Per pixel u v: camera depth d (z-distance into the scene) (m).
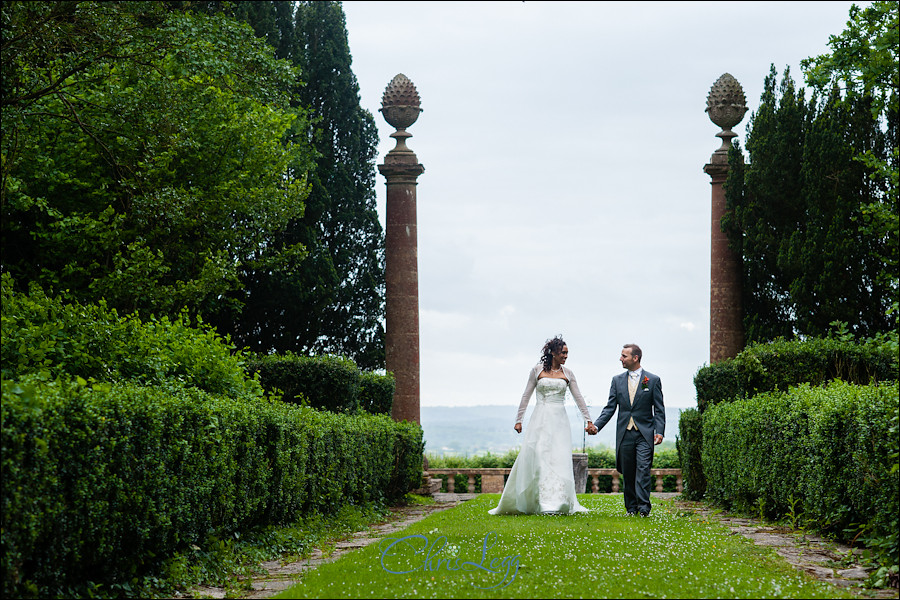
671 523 10.40
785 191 19.58
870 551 7.71
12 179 13.85
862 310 17.80
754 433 12.20
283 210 19.11
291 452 10.26
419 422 21.02
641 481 12.03
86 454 5.84
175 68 16.22
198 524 7.82
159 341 10.12
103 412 6.14
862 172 18.11
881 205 10.55
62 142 16.97
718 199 20.98
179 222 16.91
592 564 6.91
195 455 7.61
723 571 6.59
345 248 25.31
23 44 11.76
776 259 19.47
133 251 16.38
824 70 10.74
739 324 20.47
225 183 18.31
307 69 25.73
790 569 6.83
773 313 20.42
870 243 17.64
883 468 7.56
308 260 23.42
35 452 5.26
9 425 5.09
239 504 8.68
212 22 14.00
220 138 18.53
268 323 23.73
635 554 7.46
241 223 19.56
